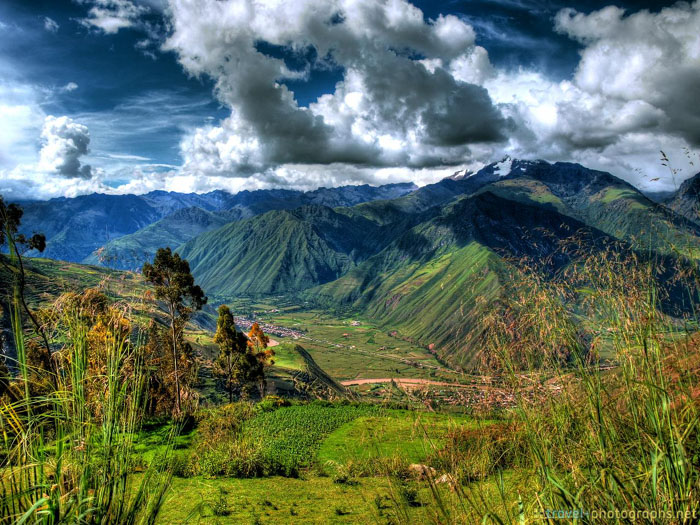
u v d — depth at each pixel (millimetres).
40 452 2830
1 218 2727
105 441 3092
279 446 31219
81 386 3049
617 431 2836
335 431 35750
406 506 3213
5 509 2717
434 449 3281
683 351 2742
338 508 16078
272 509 16875
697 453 2609
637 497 2645
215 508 15312
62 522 2738
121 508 3104
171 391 30406
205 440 25828
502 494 2762
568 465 2934
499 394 3160
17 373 2770
